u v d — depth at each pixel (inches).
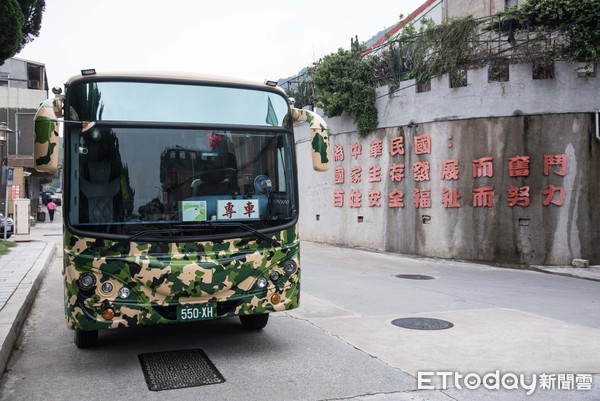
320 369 193.5
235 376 186.1
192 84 207.6
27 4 375.2
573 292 367.2
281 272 207.8
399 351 215.9
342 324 262.5
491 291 366.3
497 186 519.8
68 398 166.9
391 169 603.5
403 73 600.1
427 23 613.6
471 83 533.0
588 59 489.1
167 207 194.5
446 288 377.1
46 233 927.7
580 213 498.0
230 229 200.4
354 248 660.1
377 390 172.9
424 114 566.9
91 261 183.9
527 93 510.6
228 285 195.3
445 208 549.0
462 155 538.9
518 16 506.6
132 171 193.5
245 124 212.5
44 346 226.4
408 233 584.4
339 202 690.2
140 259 186.5
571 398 166.9
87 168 189.8
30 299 313.0
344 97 623.8
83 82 195.6
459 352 214.8
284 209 214.2
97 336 222.2
